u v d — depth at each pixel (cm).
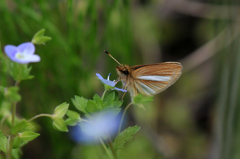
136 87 45
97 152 44
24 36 46
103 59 48
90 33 47
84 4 47
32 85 47
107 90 42
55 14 47
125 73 44
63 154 47
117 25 47
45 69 46
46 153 47
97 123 41
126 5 47
